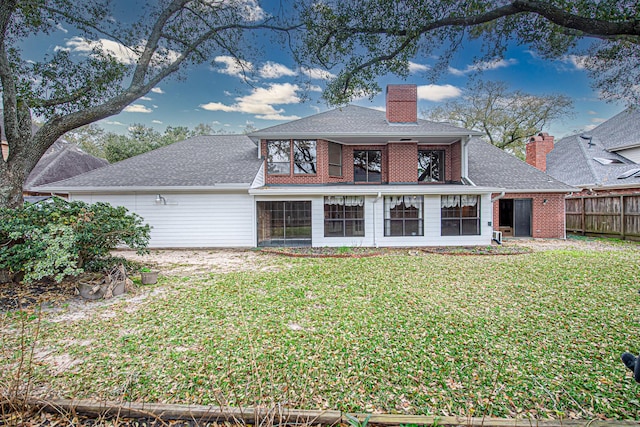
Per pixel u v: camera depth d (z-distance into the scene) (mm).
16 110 8227
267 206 14562
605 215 16000
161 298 6715
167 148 18828
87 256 7922
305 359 4016
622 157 21234
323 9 7031
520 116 28109
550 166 23281
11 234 6516
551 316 5422
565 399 3141
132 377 3598
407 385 3424
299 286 7562
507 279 7980
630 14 5207
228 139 20391
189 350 4305
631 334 4648
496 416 2902
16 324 5273
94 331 4984
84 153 24812
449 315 5527
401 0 6359
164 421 2803
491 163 18500
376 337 4660
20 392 3098
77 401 2938
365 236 14102
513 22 6984
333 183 16438
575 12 5770
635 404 3055
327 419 2715
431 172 16938
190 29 9297
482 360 3943
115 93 9406
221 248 14234
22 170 8211
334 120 17406
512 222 17062
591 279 7824
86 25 8516
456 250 12547
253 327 5082
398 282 7832
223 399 3189
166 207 14211
